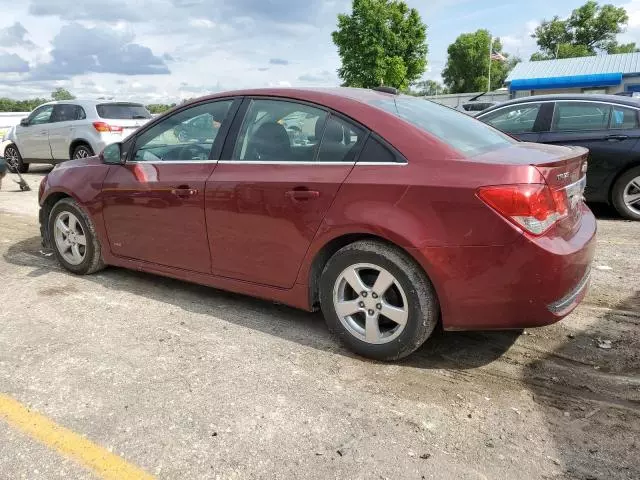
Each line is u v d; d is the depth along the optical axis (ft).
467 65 219.00
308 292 11.48
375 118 10.79
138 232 14.25
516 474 7.66
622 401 9.39
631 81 99.14
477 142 11.24
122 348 11.54
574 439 8.40
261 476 7.68
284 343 11.78
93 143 37.22
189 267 13.42
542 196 9.23
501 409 9.23
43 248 19.47
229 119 12.75
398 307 10.43
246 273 12.32
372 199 10.23
